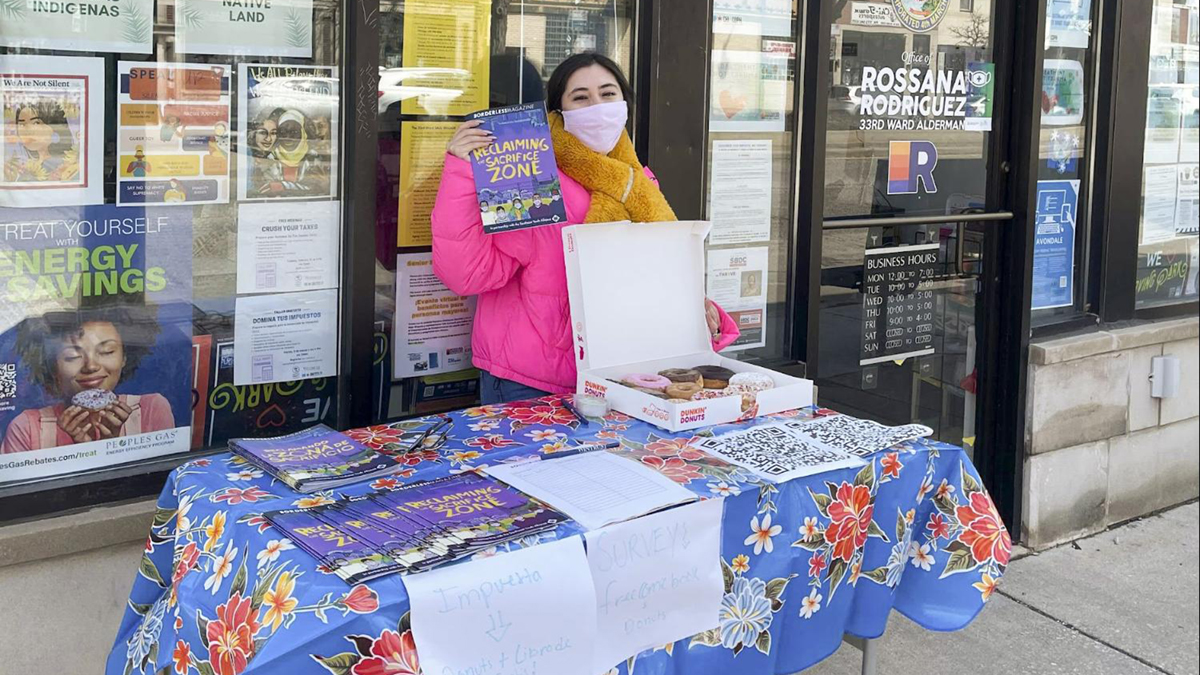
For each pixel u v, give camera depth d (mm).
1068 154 4840
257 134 3051
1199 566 4641
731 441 2762
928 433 2908
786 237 4168
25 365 2812
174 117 2920
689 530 2326
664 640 2334
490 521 2160
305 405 3254
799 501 2551
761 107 4004
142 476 2957
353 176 3146
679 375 3115
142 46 2848
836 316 4340
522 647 2053
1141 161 5008
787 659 2643
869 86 4242
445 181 2984
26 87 2715
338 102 3168
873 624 2826
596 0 3574
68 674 2875
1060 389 4746
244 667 1888
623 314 3096
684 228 3193
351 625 1853
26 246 2770
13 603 2773
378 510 2207
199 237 3006
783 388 3057
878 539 2783
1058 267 4906
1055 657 3875
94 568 2877
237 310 3096
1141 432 5086
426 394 3463
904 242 4461
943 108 4457
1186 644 3982
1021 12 4527
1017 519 4766
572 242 2988
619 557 2207
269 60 3037
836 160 4211
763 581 2518
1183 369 5199
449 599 1940
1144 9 4871
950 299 4641
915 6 4305
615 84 3209
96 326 2895
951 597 2850
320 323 3240
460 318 3477
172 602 2170
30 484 2840
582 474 2461
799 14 4027
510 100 3469
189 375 3049
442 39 3301
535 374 3207
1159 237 5215
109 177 2854
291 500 2262
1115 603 4285
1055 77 4730
